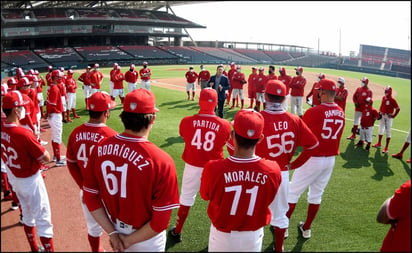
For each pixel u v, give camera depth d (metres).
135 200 2.29
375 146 8.70
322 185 4.25
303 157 3.85
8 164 3.43
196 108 13.22
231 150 4.03
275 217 3.59
